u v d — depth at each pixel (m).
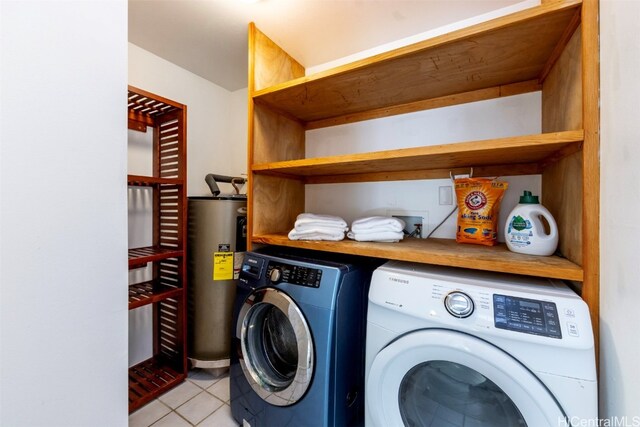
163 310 1.85
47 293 0.45
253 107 1.51
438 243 1.25
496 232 1.22
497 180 1.25
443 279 0.88
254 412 1.23
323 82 1.30
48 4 0.45
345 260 1.30
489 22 0.90
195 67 1.99
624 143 0.61
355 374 1.15
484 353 0.72
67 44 0.47
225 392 1.56
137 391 1.50
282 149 1.72
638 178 0.56
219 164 2.27
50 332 0.45
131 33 1.58
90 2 0.50
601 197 0.72
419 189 1.51
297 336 1.08
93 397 0.51
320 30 1.51
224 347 1.73
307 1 1.30
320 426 1.02
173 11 1.39
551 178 1.09
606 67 0.70
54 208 0.46
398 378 0.87
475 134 1.37
